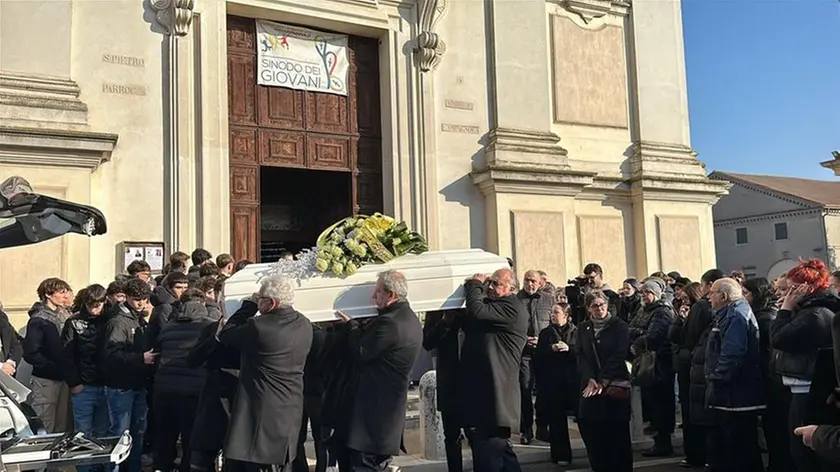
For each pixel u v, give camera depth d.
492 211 12.02
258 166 10.94
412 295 5.62
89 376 5.85
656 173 13.56
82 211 4.55
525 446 7.68
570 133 13.26
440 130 11.95
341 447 5.23
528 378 7.89
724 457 5.88
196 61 10.14
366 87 12.01
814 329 4.92
